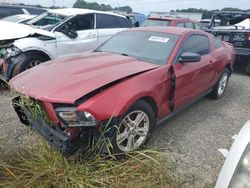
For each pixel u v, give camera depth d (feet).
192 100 15.44
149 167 9.99
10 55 18.53
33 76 10.98
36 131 10.62
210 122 15.25
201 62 15.17
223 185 5.85
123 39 15.21
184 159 11.39
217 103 18.45
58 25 21.45
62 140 9.37
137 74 11.12
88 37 22.77
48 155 9.87
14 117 14.40
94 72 10.82
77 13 22.91
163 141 12.73
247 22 28.84
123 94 9.99
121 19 26.30
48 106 9.49
